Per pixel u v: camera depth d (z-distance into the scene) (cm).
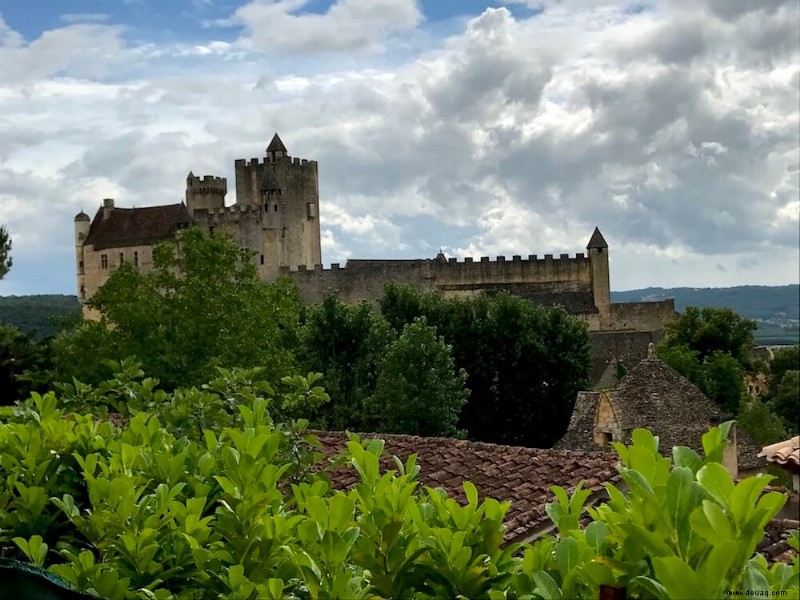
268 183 12262
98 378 4334
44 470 930
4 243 4803
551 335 6391
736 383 7194
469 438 6362
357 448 762
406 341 5341
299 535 657
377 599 586
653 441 534
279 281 7862
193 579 726
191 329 4350
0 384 5647
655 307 10256
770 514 451
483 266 10394
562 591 502
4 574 521
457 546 598
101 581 659
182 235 4838
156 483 869
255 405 1016
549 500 1432
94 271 11862
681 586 418
